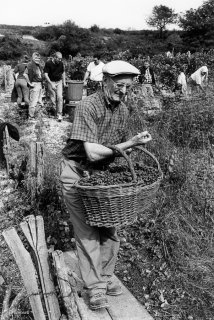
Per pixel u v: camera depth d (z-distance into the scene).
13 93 12.04
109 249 3.63
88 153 3.18
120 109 3.32
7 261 4.81
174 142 7.34
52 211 5.46
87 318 3.44
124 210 3.03
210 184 5.70
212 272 4.36
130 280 4.39
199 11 50.62
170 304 4.05
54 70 11.09
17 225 5.50
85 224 3.39
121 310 3.60
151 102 9.08
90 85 12.46
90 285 3.49
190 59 21.05
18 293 3.79
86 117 3.18
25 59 12.36
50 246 4.86
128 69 3.11
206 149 6.95
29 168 6.25
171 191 5.55
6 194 6.45
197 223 5.11
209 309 3.99
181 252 4.61
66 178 3.39
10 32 63.88
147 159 6.38
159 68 17.89
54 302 3.26
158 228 4.97
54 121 11.20
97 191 2.93
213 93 8.85
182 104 7.96
